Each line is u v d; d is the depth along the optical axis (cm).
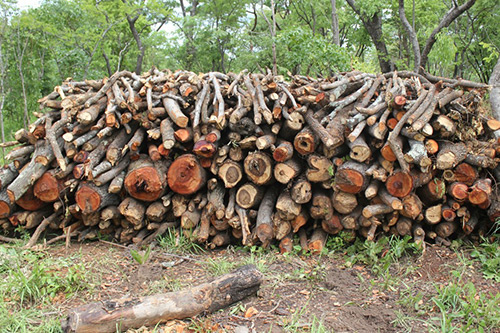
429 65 1362
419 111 394
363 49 1548
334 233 457
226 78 512
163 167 457
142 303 295
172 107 447
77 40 1145
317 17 1516
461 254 420
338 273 394
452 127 406
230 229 477
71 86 514
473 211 445
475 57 1307
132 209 452
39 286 350
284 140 457
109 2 1199
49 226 496
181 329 295
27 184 458
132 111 449
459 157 411
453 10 905
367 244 424
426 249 429
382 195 423
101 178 439
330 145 404
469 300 323
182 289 340
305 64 1132
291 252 443
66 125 471
